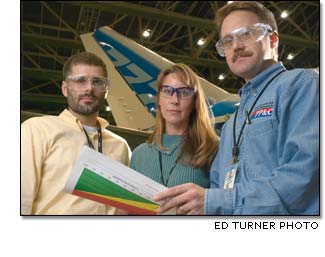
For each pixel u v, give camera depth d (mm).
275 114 1093
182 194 1035
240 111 1252
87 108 1408
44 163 1329
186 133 1480
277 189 986
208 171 1438
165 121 1521
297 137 999
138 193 1027
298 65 7875
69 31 6449
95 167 1005
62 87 1481
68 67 1429
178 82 1468
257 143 1104
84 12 6125
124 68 4426
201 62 7332
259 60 1196
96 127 1484
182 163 1412
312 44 6641
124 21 6574
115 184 1013
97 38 4617
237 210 1029
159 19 5719
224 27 1238
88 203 1323
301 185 968
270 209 988
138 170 1448
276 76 1174
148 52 4305
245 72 1222
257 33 1195
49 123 1382
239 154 1158
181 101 1459
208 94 3717
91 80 1400
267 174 1063
